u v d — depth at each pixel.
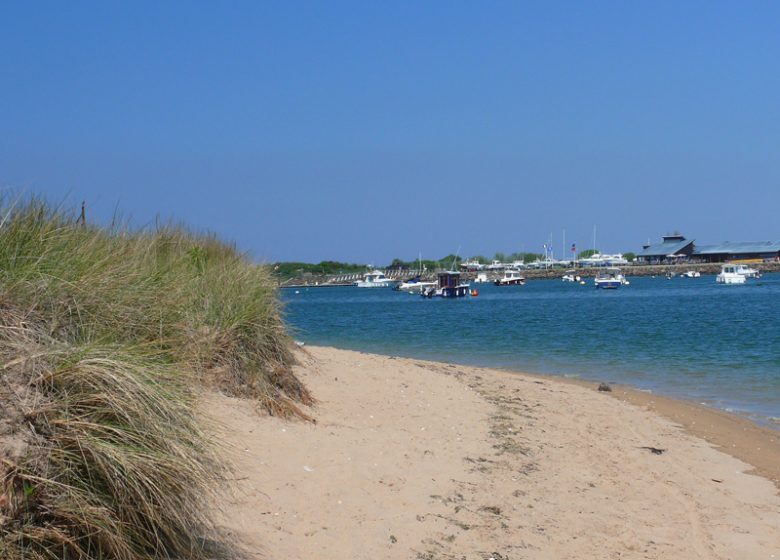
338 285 126.50
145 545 4.36
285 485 6.70
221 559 4.95
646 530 7.68
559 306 62.81
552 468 9.50
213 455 5.00
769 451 11.78
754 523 8.24
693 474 10.09
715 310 51.94
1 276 5.10
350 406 10.73
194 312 9.12
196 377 7.59
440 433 10.34
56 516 3.99
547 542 6.93
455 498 7.59
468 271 186.62
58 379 4.39
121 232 8.84
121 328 6.00
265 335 10.23
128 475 4.24
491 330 37.16
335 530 6.09
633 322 41.28
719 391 17.84
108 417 4.44
